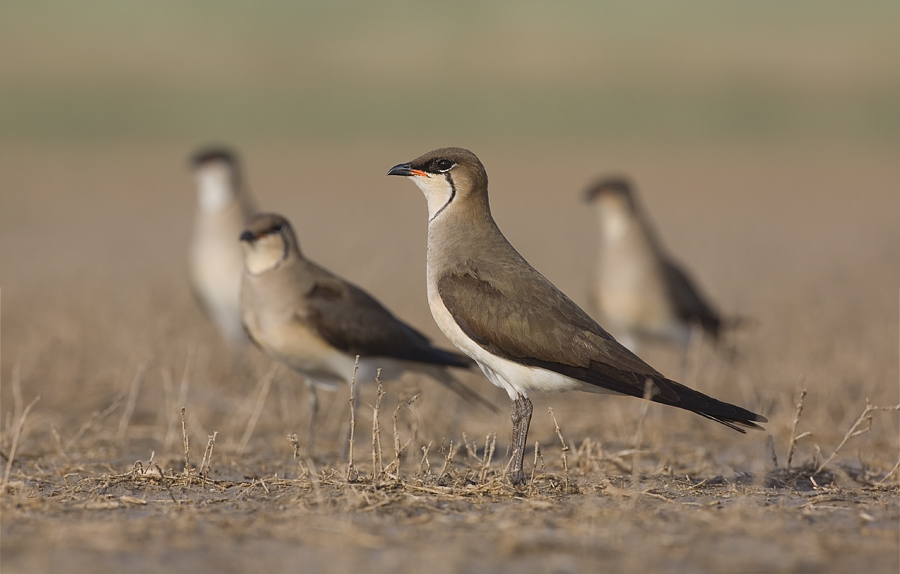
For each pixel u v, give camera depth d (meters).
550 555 6.95
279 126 57.59
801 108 61.12
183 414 9.38
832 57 71.25
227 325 16.31
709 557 6.93
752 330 16.20
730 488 8.99
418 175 10.26
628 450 10.76
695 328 16.17
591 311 17.27
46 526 7.57
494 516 7.86
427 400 13.13
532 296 9.62
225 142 53.44
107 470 10.13
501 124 59.56
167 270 23.86
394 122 59.19
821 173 45.19
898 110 59.94
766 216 34.78
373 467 9.06
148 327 16.00
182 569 6.67
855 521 7.89
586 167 47.25
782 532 7.53
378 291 19.05
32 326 16.12
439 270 10.02
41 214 33.59
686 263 25.08
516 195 40.03
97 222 32.41
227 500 8.46
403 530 7.51
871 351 14.78
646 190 41.25
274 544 7.14
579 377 9.36
